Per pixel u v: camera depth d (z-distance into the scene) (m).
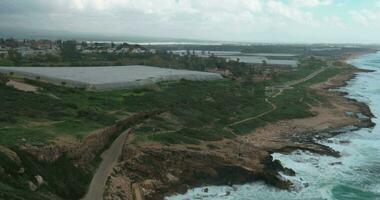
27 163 50.66
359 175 71.88
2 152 49.22
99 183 56.00
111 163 63.31
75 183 53.91
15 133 60.56
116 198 53.31
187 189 62.06
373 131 103.25
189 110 99.88
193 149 71.94
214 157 70.31
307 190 64.69
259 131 96.31
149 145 70.12
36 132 62.91
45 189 49.03
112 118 80.62
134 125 82.62
